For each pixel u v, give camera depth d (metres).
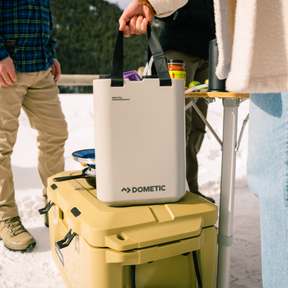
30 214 1.81
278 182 0.63
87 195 0.96
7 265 1.29
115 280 0.79
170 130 0.86
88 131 3.32
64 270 1.05
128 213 0.81
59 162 1.65
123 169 0.85
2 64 1.28
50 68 1.55
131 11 0.91
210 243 0.90
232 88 0.58
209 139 3.15
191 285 0.90
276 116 0.62
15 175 2.38
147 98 0.84
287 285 0.64
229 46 0.65
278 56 0.57
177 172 0.88
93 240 0.77
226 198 0.96
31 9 1.39
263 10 0.56
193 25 1.70
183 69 1.17
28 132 3.18
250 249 1.38
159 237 0.78
